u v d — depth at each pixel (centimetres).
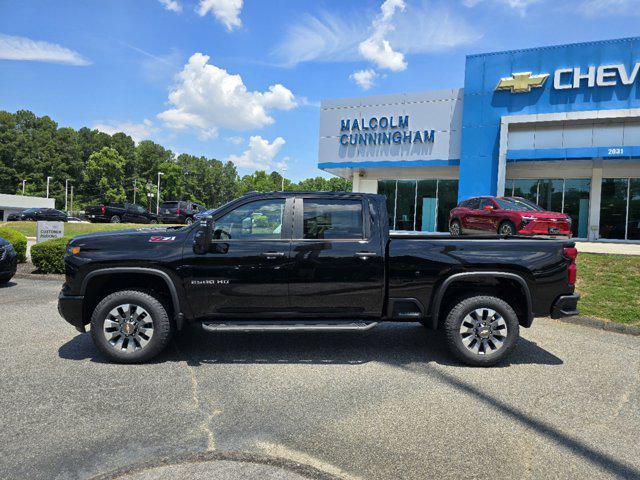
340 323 473
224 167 14488
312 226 486
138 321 469
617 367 482
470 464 284
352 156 2322
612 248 1316
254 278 469
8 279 941
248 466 278
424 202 2341
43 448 297
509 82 1905
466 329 479
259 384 417
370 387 414
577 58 1809
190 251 467
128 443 305
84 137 12612
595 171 1919
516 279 475
